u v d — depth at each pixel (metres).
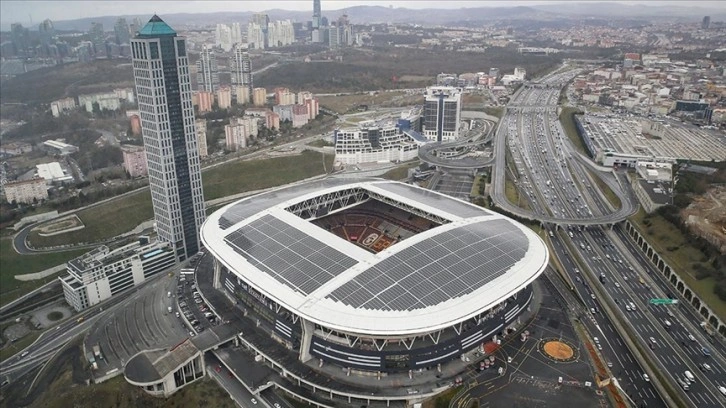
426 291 166.62
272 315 184.62
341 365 167.50
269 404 164.12
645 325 199.50
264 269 183.62
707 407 158.38
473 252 186.75
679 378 170.62
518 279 178.00
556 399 156.25
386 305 161.12
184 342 181.25
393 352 161.62
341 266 178.50
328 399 161.75
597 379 165.00
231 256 194.50
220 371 179.00
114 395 168.00
